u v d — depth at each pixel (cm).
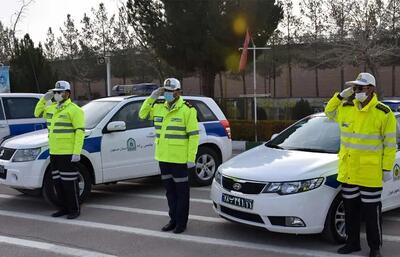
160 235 661
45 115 796
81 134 739
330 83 4688
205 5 2170
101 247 614
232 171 624
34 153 792
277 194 572
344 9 2562
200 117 996
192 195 906
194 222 720
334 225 589
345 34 2525
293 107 2141
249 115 2130
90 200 885
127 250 602
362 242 614
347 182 554
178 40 2233
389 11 2498
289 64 4094
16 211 812
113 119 877
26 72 2419
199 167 986
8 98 1128
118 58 4084
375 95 541
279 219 573
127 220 742
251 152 703
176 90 646
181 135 650
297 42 3597
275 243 615
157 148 670
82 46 4372
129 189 982
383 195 644
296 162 612
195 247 608
